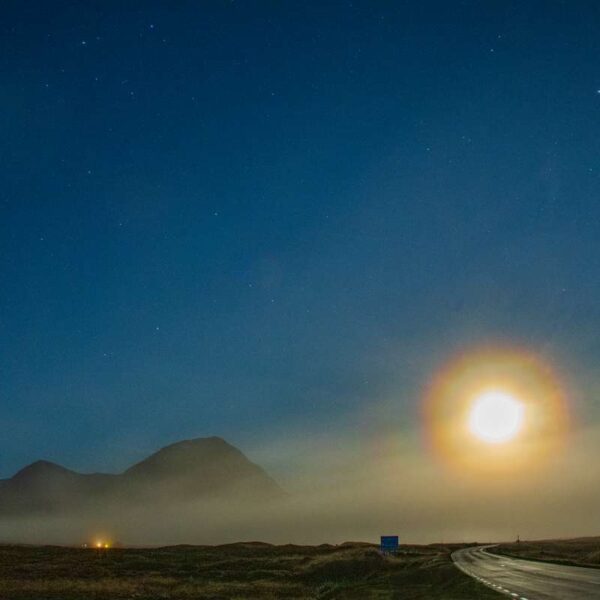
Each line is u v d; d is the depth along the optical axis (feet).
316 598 144.15
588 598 95.04
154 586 168.86
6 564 249.96
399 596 124.57
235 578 208.64
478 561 223.92
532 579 136.36
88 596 139.03
